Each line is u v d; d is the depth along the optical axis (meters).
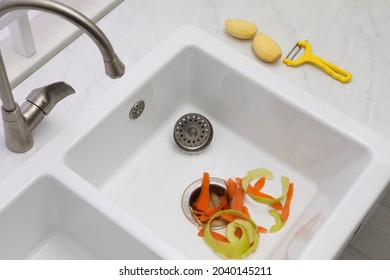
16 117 0.97
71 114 1.09
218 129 1.27
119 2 1.26
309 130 1.15
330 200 1.13
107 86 1.13
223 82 1.21
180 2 1.28
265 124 1.21
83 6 1.22
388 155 1.08
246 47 1.23
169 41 1.19
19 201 1.00
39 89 1.02
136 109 1.15
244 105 1.21
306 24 1.27
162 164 1.21
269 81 1.15
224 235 1.12
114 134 1.13
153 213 1.15
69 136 1.05
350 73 1.20
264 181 1.18
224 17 1.26
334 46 1.24
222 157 1.22
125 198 1.16
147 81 1.14
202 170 1.20
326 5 1.30
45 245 1.10
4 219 0.99
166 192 1.17
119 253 1.03
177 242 1.11
